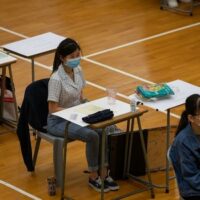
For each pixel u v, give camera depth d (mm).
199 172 7340
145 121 12273
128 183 10383
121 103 9789
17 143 11703
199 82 13906
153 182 10383
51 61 15156
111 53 15570
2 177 10586
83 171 10727
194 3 19094
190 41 16297
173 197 9984
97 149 9922
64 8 18875
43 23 17688
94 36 16672
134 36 16672
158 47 15906
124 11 18531
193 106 7336
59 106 9984
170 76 14242
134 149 10375
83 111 9469
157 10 18578
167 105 9594
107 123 9102
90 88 13688
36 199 9930
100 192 10102
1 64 11383
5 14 18422
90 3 19297
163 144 10586
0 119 12352
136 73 14430
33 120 10141
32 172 10711
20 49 11531
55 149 9984
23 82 13969
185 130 7473
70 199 9805
